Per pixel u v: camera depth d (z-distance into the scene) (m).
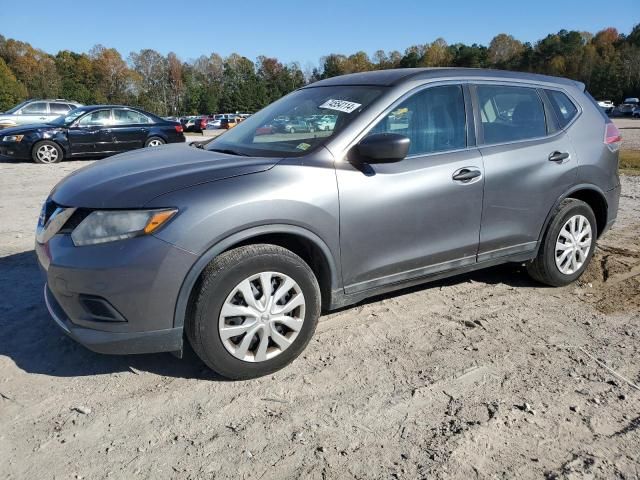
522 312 4.00
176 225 2.74
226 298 2.87
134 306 2.75
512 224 3.99
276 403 2.86
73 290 2.78
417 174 3.46
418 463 2.40
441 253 3.67
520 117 4.12
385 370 3.18
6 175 10.84
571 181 4.26
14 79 84.69
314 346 3.47
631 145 20.12
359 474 2.34
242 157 3.32
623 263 5.05
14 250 5.43
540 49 111.31
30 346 3.45
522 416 2.73
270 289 3.00
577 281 4.62
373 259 3.38
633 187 9.41
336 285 3.30
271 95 109.12
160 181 2.92
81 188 3.04
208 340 2.87
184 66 120.25
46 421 2.71
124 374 3.15
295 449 2.50
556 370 3.18
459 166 3.64
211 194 2.84
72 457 2.45
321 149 3.24
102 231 2.76
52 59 107.31
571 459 2.43
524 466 2.38
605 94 94.69
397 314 3.94
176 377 3.12
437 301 4.18
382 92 3.54
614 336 3.62
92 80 105.81
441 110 3.71
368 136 3.17
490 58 119.00
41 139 13.14
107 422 2.71
